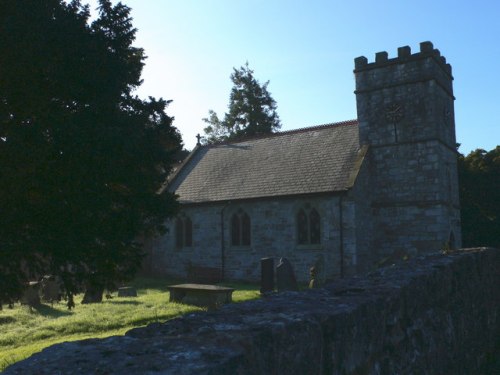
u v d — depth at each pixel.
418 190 22.89
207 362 2.33
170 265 28.09
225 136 53.28
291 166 25.94
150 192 11.32
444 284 6.41
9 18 8.86
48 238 9.60
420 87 23.25
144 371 2.23
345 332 3.57
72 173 9.38
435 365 5.56
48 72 9.53
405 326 4.88
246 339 2.65
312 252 23.09
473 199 30.06
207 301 16.00
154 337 2.83
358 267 21.97
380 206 23.73
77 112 10.27
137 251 11.39
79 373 2.25
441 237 22.17
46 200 9.58
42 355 2.57
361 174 23.14
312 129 28.30
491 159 30.42
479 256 8.85
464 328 7.17
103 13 11.75
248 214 25.39
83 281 10.91
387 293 4.54
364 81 24.78
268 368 2.74
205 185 28.16
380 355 4.20
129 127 10.38
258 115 51.91
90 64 10.33
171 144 12.30
